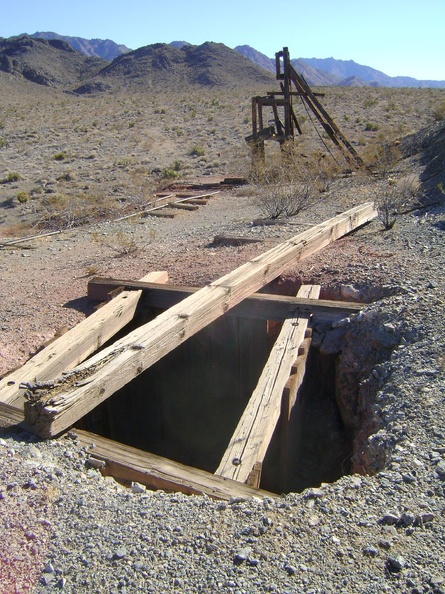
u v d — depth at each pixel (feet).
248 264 31.83
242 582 12.41
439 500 14.51
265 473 25.55
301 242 35.22
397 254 34.53
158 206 69.05
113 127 140.15
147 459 18.15
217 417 33.35
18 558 13.46
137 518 14.76
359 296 30.48
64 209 73.56
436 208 45.24
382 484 15.40
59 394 19.33
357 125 119.55
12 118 160.04
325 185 62.23
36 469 16.93
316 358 28.99
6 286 37.86
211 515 14.70
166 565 13.02
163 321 24.91
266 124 129.70
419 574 12.28
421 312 26.04
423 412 18.75
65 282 37.35
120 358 21.77
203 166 101.65
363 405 24.08
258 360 31.96
